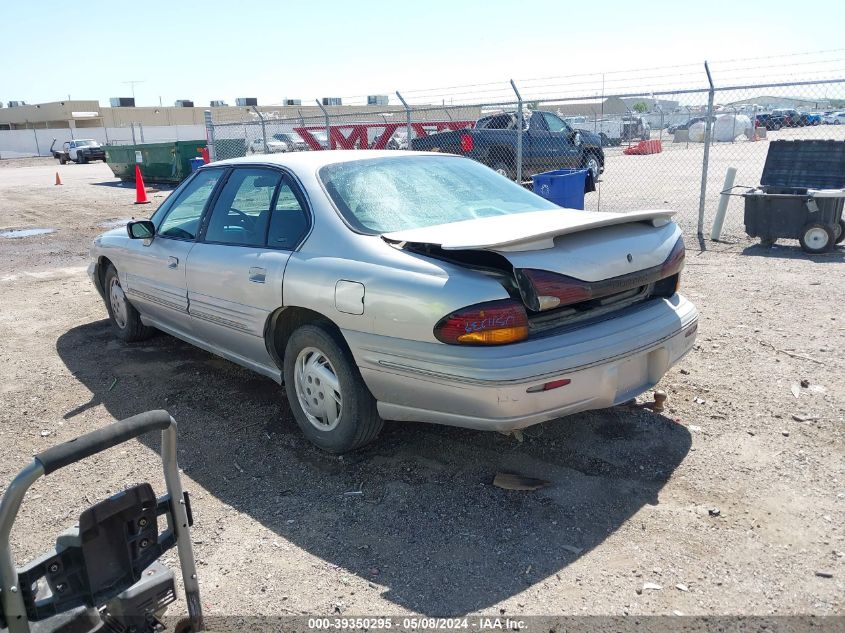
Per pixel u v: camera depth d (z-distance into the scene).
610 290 3.29
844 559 2.81
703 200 9.96
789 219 8.66
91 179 29.08
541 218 3.71
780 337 5.46
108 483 3.67
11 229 14.12
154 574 2.10
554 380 3.06
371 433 3.69
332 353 3.59
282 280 3.80
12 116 73.75
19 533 3.23
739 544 2.94
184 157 22.69
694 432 3.95
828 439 3.79
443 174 4.30
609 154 25.33
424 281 3.19
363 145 17.03
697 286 7.18
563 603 2.64
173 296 4.87
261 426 4.28
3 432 4.36
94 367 5.48
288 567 2.93
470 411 3.13
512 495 3.39
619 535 3.04
